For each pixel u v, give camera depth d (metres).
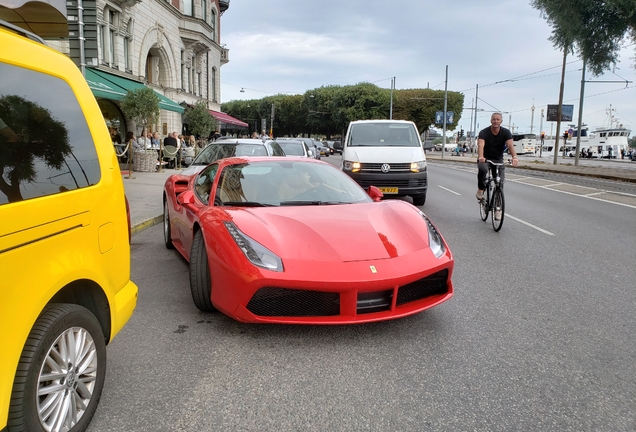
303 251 3.54
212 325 3.84
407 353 3.38
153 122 18.30
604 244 7.00
